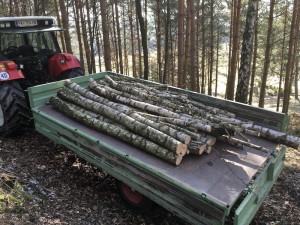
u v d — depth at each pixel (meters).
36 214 3.25
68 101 4.93
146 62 9.98
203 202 2.74
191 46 9.37
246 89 8.77
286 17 14.66
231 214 2.92
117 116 4.10
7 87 4.82
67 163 4.82
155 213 3.91
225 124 3.68
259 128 4.07
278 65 20.28
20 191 3.54
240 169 3.37
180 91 5.16
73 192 4.10
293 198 4.72
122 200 4.04
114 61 23.11
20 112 4.88
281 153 3.96
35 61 5.64
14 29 5.22
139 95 4.84
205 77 22.31
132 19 20.12
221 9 17.25
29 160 4.59
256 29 14.15
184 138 3.44
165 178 3.02
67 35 9.29
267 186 3.57
